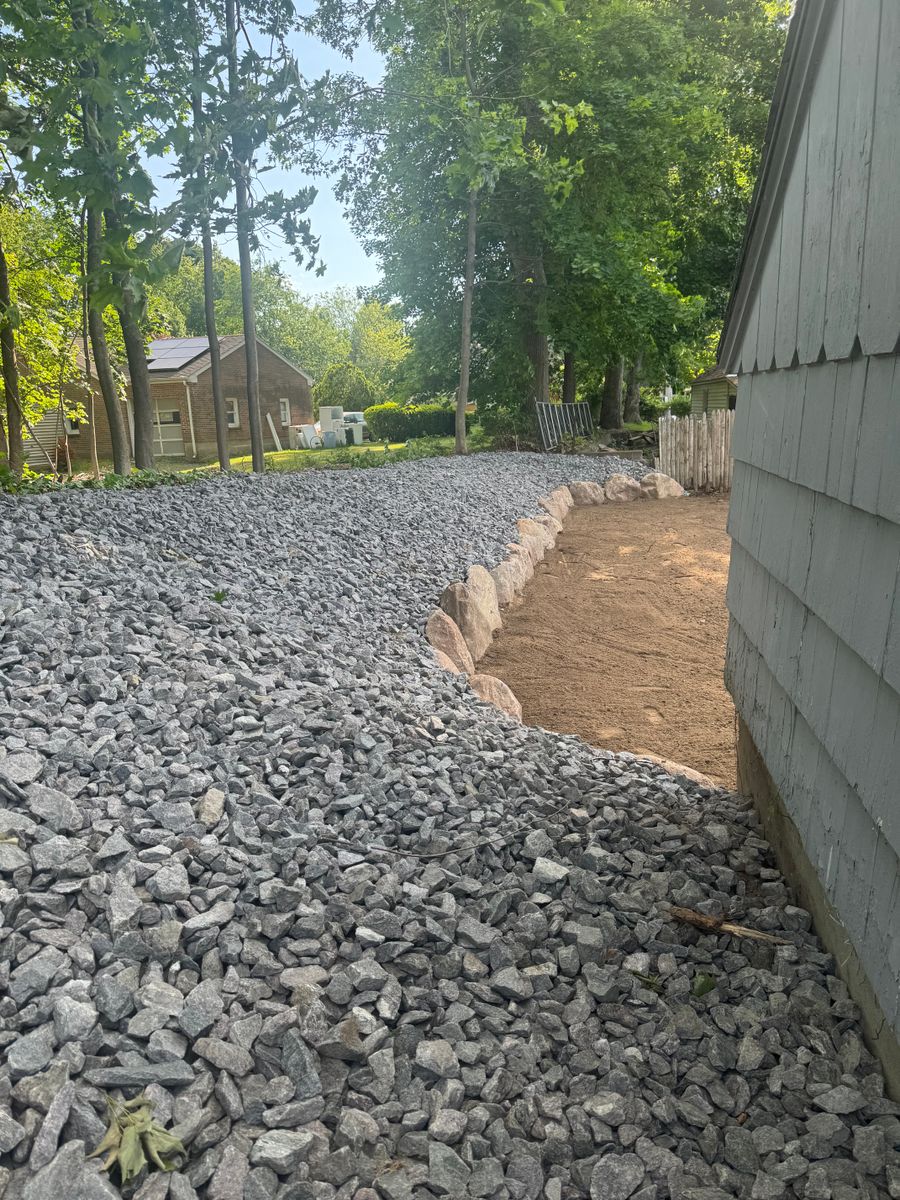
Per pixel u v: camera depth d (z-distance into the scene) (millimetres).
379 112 14000
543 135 21047
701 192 28453
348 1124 1931
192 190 4305
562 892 3035
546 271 23594
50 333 16953
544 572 10664
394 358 74875
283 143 5453
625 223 23484
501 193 21375
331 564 7414
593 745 5523
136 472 11883
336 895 2707
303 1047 2076
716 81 25578
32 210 15156
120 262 3936
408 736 4098
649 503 16547
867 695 2174
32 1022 1974
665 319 24281
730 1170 2016
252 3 7250
